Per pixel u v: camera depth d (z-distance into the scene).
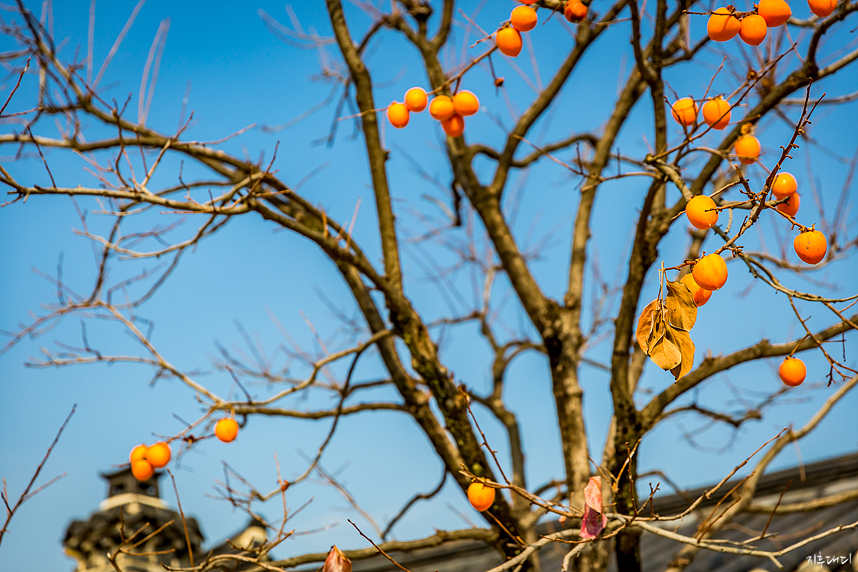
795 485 5.89
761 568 4.32
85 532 4.73
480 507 2.82
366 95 4.27
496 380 5.10
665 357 2.03
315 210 4.00
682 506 6.23
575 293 4.33
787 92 3.02
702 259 2.04
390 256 4.07
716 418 4.20
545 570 5.75
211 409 3.61
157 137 3.91
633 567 3.50
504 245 4.25
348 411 3.92
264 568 3.29
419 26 4.75
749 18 2.38
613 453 3.50
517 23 2.82
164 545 4.82
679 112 2.81
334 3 4.37
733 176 4.07
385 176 4.22
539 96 4.49
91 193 3.15
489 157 4.97
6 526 2.83
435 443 3.83
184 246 3.56
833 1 2.45
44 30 3.85
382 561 6.23
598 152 4.64
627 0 3.01
